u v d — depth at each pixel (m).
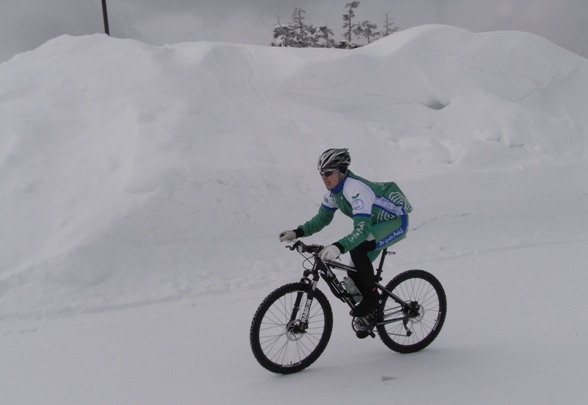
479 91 10.52
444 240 7.58
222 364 3.88
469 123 9.99
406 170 8.43
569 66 11.50
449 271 6.39
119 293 5.55
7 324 4.85
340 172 3.63
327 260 3.60
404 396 3.27
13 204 6.45
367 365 3.77
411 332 3.99
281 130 8.53
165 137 7.43
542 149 9.63
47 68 9.25
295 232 3.82
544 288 5.56
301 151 8.17
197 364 3.89
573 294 5.30
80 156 7.32
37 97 8.51
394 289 4.06
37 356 4.12
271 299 3.51
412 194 7.98
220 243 6.58
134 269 5.91
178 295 5.59
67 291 5.40
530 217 8.33
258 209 7.04
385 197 3.74
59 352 4.20
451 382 3.44
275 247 6.81
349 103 9.87
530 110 10.45
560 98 11.05
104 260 5.84
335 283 3.71
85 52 9.59
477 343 4.12
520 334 4.26
